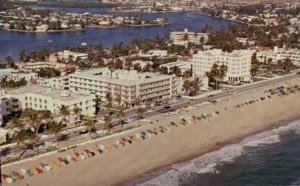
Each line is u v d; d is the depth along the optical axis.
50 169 189.88
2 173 181.50
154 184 187.88
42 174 185.50
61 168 192.12
